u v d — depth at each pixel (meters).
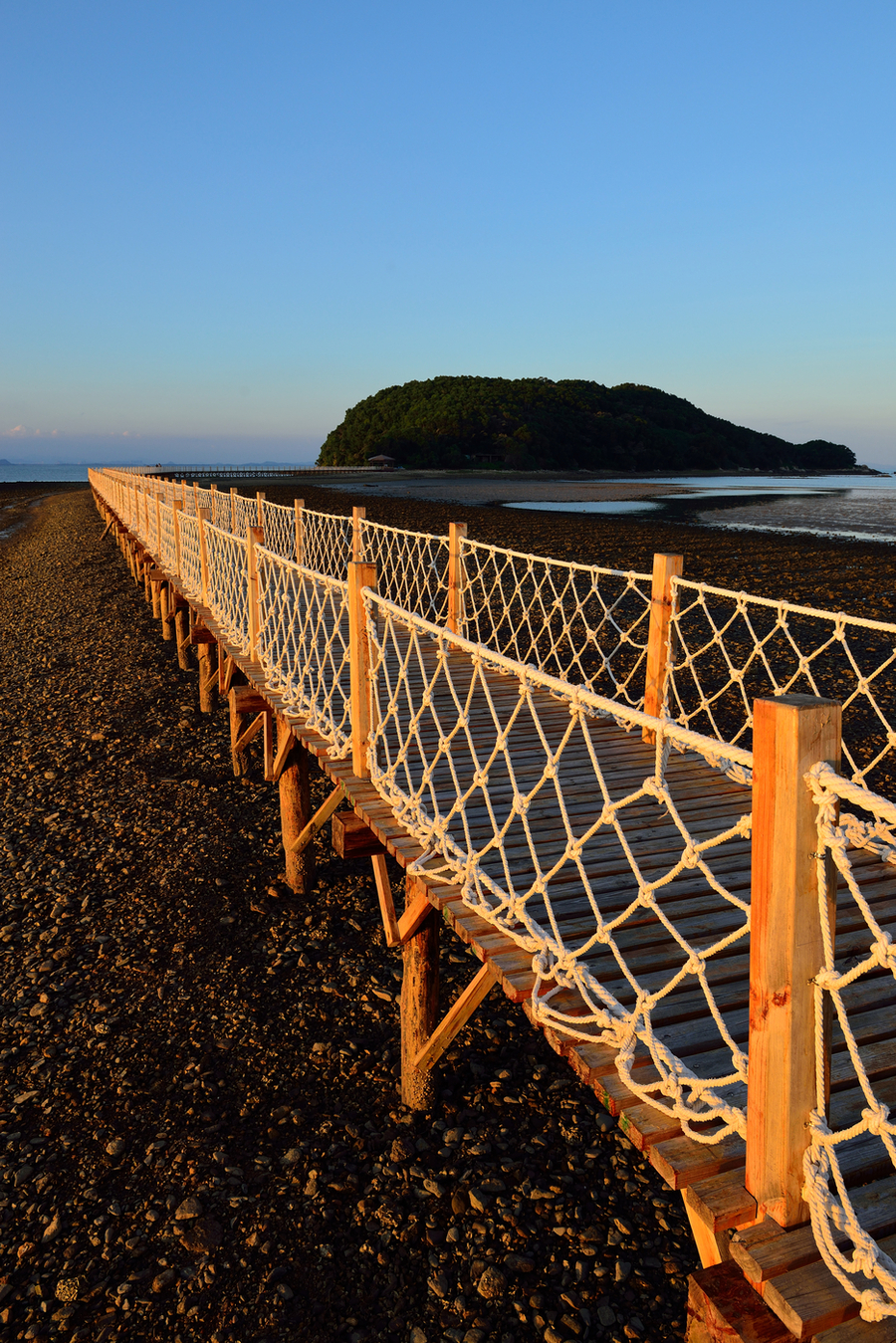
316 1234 3.52
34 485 96.31
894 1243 1.81
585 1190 3.72
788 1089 1.67
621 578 18.88
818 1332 1.62
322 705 6.14
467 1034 4.77
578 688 2.52
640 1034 2.26
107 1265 3.40
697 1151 2.03
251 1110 4.21
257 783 8.32
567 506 45.06
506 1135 4.04
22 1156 3.95
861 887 3.52
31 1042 4.71
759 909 1.66
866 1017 2.62
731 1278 1.75
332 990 5.14
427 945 4.03
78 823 7.43
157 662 12.90
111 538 31.27
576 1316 3.14
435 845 3.62
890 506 49.28
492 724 5.68
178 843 7.04
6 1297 3.28
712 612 14.91
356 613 4.46
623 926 3.14
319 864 6.71
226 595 8.47
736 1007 2.66
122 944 5.62
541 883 2.79
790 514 40.72
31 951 5.56
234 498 16.41
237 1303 3.23
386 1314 3.18
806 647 12.17
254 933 5.77
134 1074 4.46
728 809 4.25
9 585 21.39
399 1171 3.83
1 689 11.70
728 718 9.24
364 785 4.50
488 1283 3.27
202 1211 3.63
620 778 4.70
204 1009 4.97
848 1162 2.00
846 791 1.44
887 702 9.48
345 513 34.78
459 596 8.01
